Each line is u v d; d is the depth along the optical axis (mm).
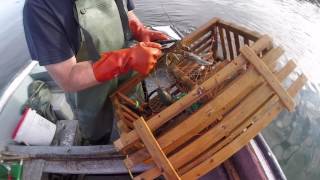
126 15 1984
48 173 2127
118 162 1876
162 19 5879
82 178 2256
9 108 2383
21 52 4652
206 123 1420
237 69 1420
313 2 6785
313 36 5477
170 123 1623
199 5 6430
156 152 1366
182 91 1918
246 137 1445
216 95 1513
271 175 1705
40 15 1515
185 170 1434
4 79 4113
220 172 1722
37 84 2656
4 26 5203
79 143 2445
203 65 1902
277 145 3213
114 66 1638
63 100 2738
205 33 2076
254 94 1421
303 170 2992
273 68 1507
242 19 6043
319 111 3619
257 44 1507
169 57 1947
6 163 1951
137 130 1375
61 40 1595
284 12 6324
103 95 1971
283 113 3539
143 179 1416
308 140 3275
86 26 1678
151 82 2480
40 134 2266
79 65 1669
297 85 1553
